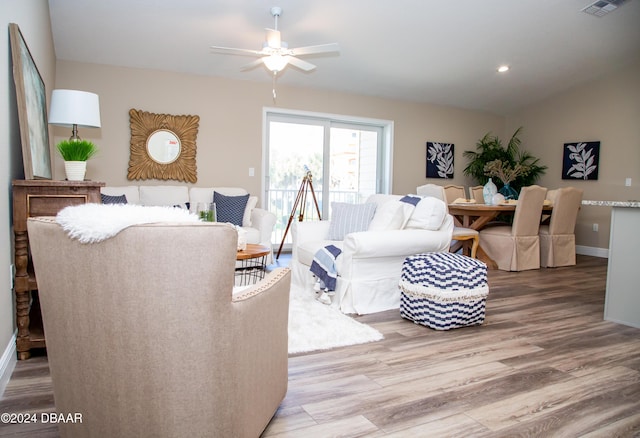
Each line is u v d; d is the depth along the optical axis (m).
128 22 3.92
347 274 2.95
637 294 2.74
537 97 6.57
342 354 2.21
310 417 1.58
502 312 3.06
